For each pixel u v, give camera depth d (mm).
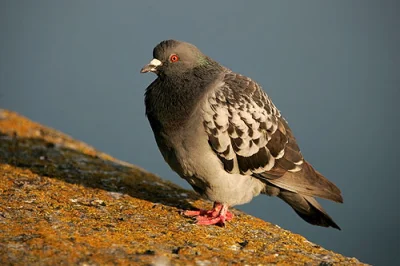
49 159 9320
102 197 7855
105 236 6375
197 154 7504
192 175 7680
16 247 5871
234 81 7891
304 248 6730
